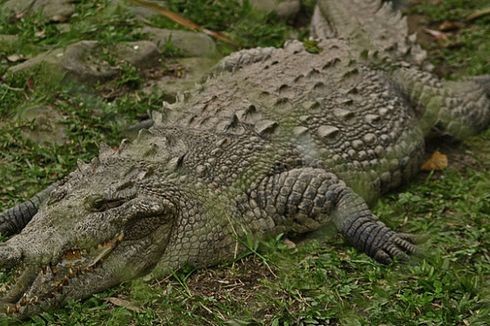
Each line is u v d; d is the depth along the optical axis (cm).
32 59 848
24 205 663
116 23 925
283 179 654
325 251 637
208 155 643
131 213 579
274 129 680
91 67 844
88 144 760
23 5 939
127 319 556
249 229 636
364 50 791
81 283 566
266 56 801
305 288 588
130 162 615
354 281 599
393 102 761
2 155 737
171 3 988
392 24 873
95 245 566
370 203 716
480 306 568
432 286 586
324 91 735
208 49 917
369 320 558
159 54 884
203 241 615
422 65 820
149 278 598
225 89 727
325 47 816
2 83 818
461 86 829
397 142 737
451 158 788
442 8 1053
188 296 579
